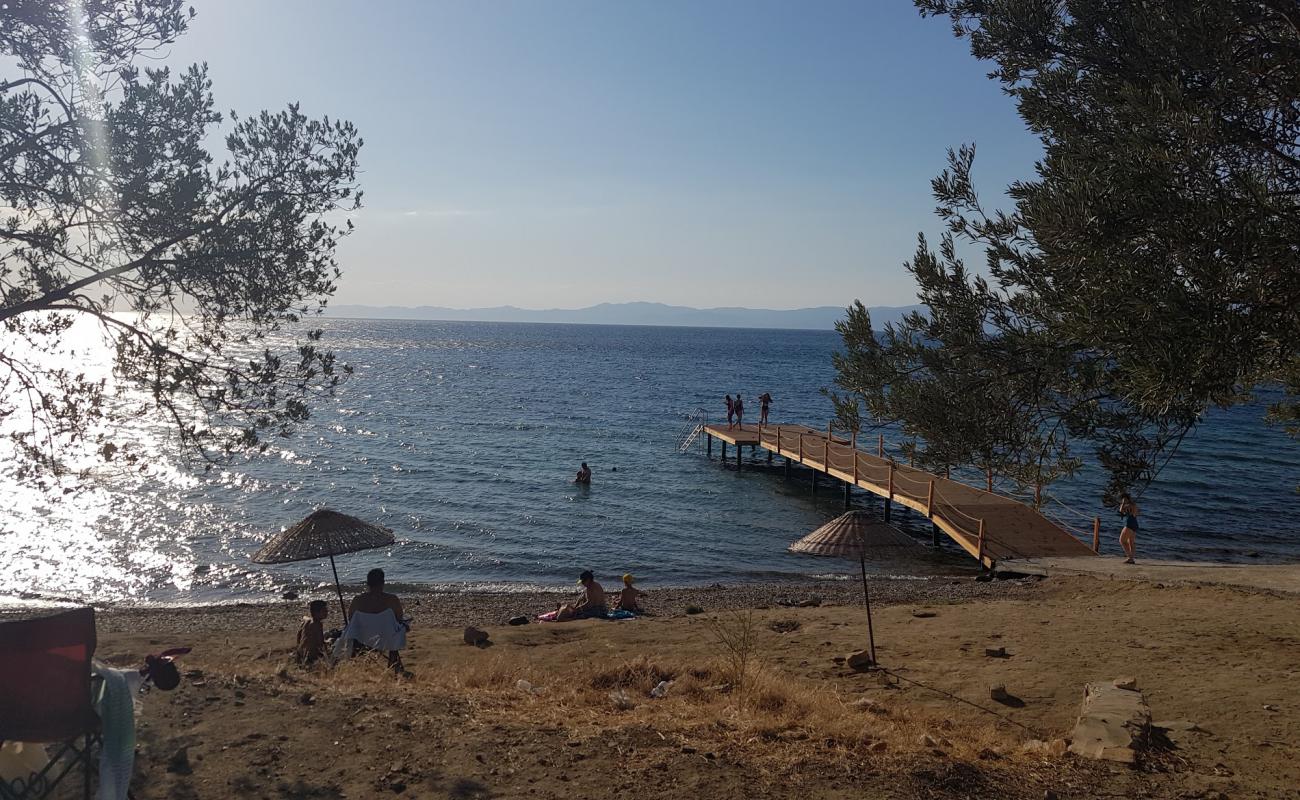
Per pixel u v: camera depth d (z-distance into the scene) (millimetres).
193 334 8555
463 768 5582
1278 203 5254
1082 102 6656
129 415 8844
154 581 21266
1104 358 6078
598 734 6383
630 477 37250
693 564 24031
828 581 22031
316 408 59375
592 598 16156
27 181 7953
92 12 8367
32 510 27594
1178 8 5832
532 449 43719
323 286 9102
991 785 5746
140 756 5566
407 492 32125
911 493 26688
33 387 8414
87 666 3615
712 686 9484
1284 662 10195
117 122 8141
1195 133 5074
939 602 17078
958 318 6520
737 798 5227
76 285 8000
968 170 6750
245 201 8766
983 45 7234
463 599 19656
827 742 6520
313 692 7391
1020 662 10758
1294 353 5168
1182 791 5875
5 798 3641
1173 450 6137
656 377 100562
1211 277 4828
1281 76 5680
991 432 6480
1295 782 6184
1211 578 17062
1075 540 21938
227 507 28969
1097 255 5211
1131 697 7742
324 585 21219
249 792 5090
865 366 6984
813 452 35812
